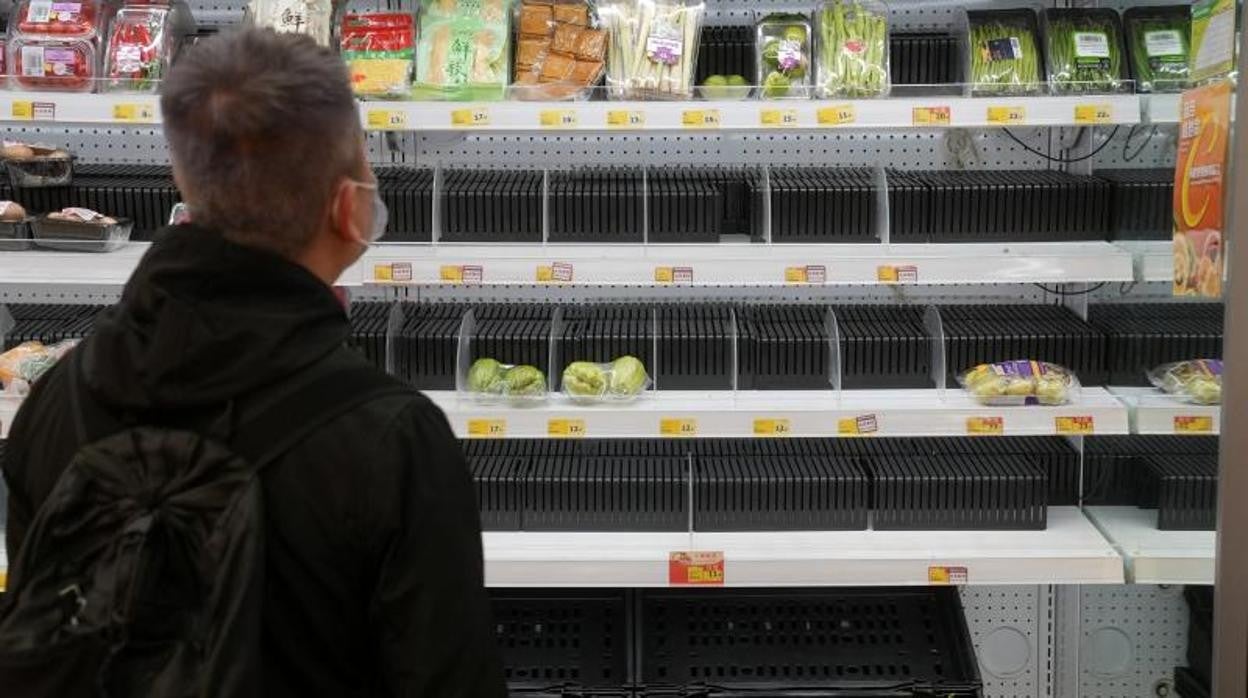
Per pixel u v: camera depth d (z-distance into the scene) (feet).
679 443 10.59
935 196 9.54
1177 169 6.98
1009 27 9.66
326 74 3.78
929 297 10.88
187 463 3.65
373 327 9.68
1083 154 10.49
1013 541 9.36
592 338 9.70
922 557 9.05
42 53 9.04
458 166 10.72
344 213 3.89
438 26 9.35
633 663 9.24
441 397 9.53
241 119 3.61
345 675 3.86
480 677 3.80
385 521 3.66
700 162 10.78
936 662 9.38
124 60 9.21
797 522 9.69
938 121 8.64
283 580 3.67
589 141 10.72
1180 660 11.07
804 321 10.14
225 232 3.73
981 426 8.97
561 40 9.37
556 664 9.35
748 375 9.71
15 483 4.05
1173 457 9.96
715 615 9.75
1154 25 9.59
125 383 3.67
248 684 3.47
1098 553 9.05
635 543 9.42
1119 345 9.63
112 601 3.58
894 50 9.84
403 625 3.70
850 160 10.76
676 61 9.23
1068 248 9.29
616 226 9.56
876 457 10.11
